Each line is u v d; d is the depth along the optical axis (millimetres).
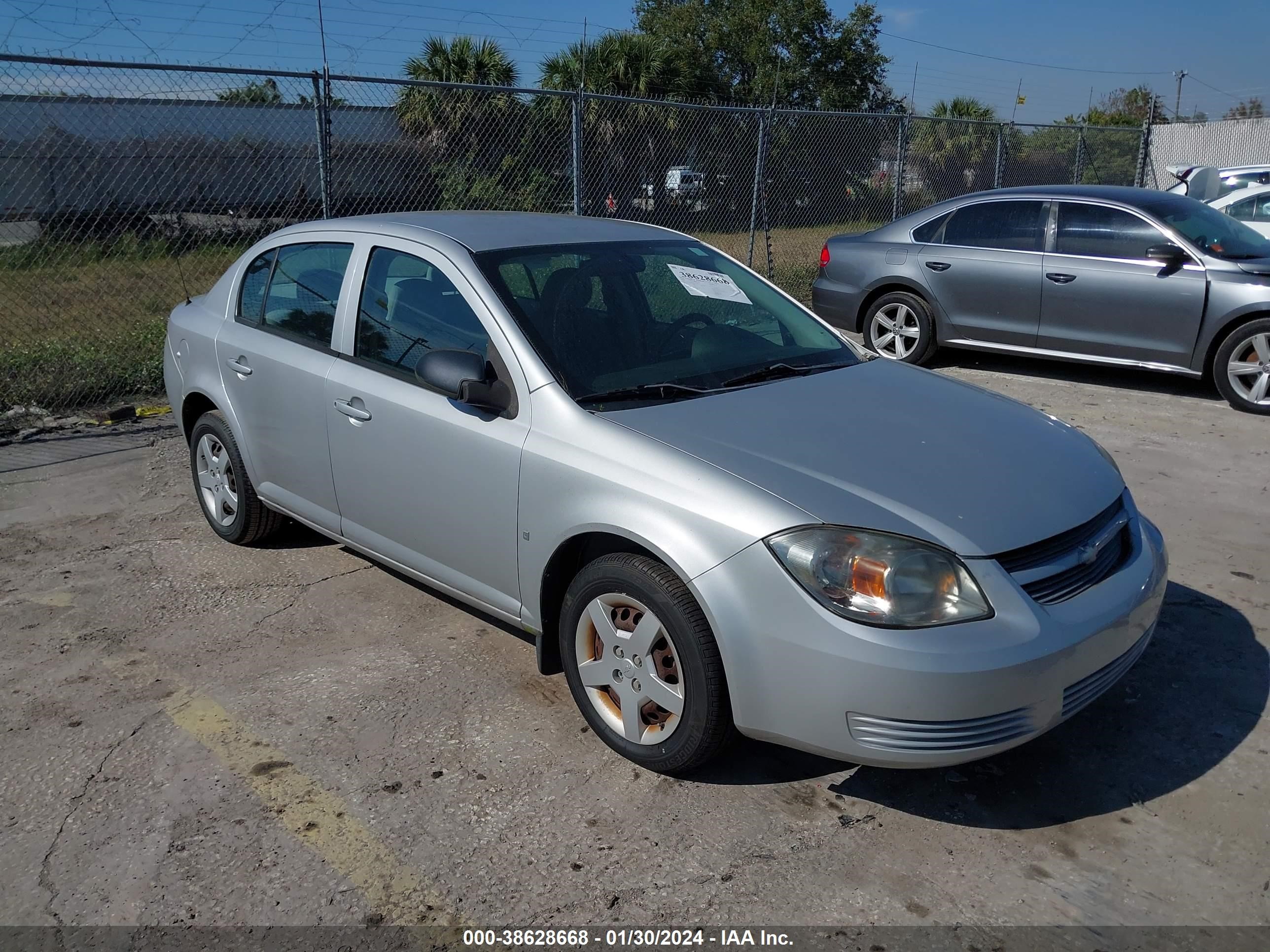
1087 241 7832
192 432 4996
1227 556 4707
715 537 2746
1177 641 3893
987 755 2635
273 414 4262
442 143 9945
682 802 2955
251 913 2525
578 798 2969
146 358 7945
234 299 4652
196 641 3941
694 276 4035
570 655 3223
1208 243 7457
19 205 7805
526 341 3330
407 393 3621
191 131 8234
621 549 3088
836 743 2654
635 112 12211
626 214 12438
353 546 4094
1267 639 3908
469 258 3600
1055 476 3047
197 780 3051
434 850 2746
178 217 8359
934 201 14766
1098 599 2826
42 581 4496
